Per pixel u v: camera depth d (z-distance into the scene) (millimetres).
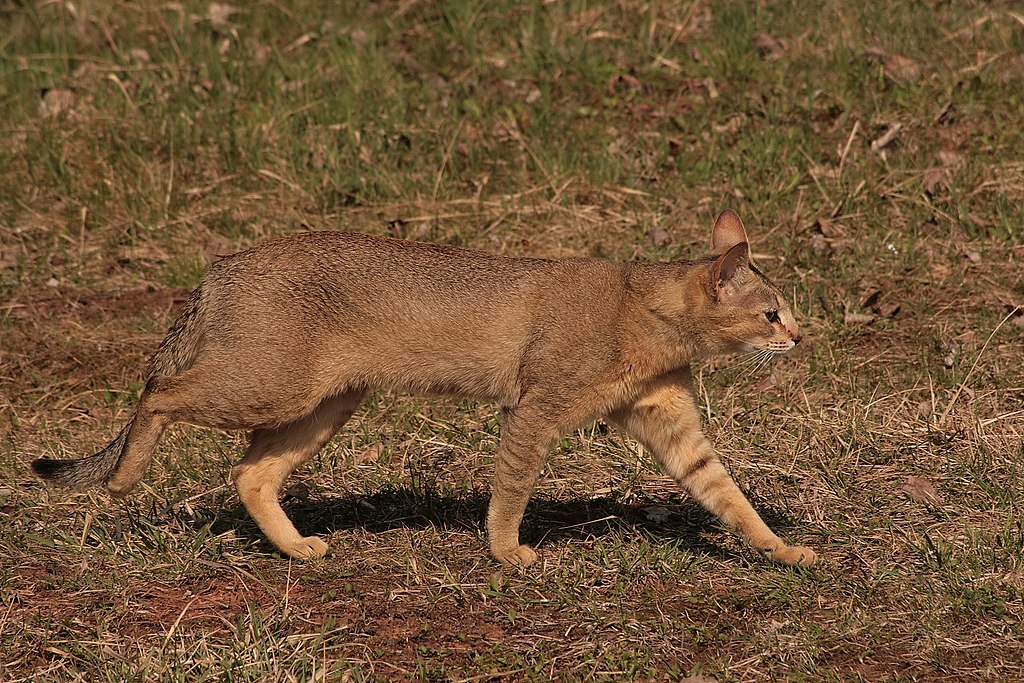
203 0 27188
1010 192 19281
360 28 25719
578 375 11836
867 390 15266
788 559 11828
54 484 12227
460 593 11461
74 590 11438
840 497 13266
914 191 19422
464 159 21125
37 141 21703
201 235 19609
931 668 10102
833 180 19891
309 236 12125
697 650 10477
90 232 19812
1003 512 12602
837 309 17016
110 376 16203
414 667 10234
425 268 12000
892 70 22578
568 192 20109
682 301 11828
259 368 11523
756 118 21750
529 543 12742
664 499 13672
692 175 20188
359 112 22172
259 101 22859
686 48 24172
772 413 15086
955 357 15578
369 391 13016
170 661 10070
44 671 10062
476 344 11922
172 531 12727
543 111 21953
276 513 12352
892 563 11789
